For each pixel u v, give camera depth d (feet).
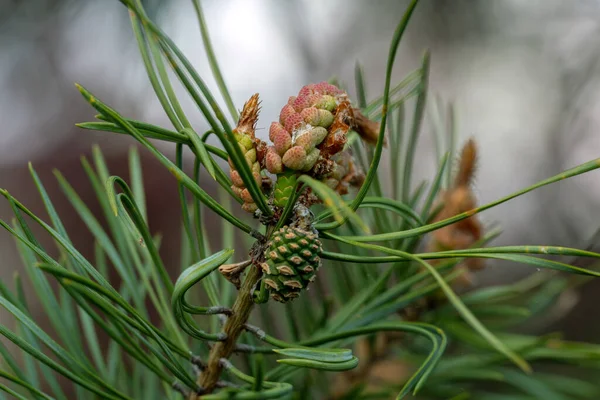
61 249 0.99
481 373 1.11
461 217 0.82
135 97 2.16
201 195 0.85
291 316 1.04
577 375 1.37
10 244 2.06
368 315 1.01
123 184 0.86
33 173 0.89
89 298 0.81
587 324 1.72
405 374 1.16
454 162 1.09
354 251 1.07
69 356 0.87
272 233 0.88
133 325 0.85
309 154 0.85
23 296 0.99
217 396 0.79
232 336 0.91
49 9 2.01
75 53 2.11
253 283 0.89
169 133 0.85
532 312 1.13
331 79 1.02
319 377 1.13
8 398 1.13
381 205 0.92
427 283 1.07
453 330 1.10
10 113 2.22
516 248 0.80
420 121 1.01
